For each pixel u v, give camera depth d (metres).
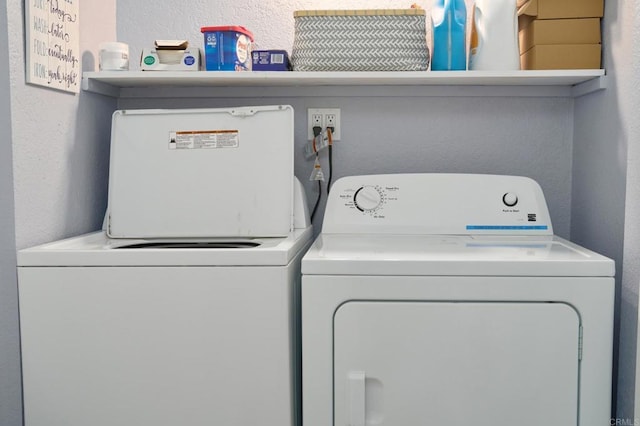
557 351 1.55
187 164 2.09
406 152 2.34
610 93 1.92
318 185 2.36
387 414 1.58
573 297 1.54
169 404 1.61
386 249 1.76
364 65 2.05
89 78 2.03
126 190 2.09
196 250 1.58
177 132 2.10
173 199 2.08
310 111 2.33
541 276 1.54
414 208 2.10
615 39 1.88
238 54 2.10
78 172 2.00
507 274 1.54
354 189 2.12
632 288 1.70
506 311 1.55
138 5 2.33
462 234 2.08
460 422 1.57
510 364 1.56
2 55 1.58
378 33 2.04
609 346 1.54
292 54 2.14
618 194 1.83
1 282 1.63
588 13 2.02
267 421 1.60
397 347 1.57
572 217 2.30
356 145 2.35
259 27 2.34
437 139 2.33
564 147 2.31
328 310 1.57
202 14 2.34
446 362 1.56
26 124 1.67
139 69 2.22
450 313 1.55
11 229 1.62
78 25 1.95
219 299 1.58
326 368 1.58
